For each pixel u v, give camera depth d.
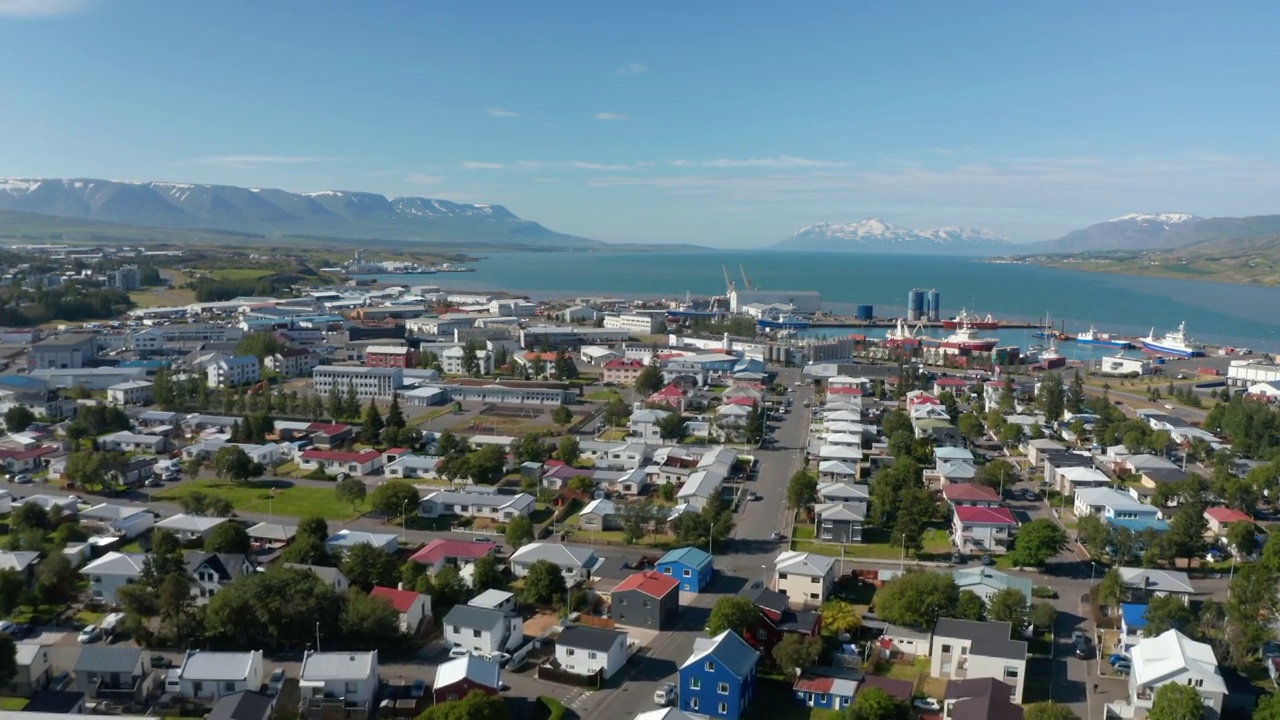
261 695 56.50
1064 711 52.41
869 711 54.72
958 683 59.00
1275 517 101.56
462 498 99.88
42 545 83.44
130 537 89.88
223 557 77.44
